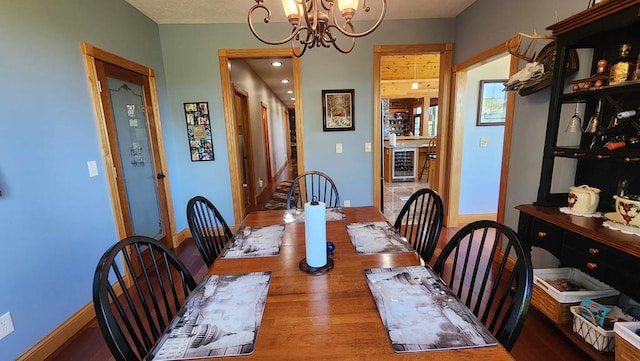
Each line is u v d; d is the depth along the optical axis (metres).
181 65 3.16
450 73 3.27
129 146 2.55
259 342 0.80
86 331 1.87
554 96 1.69
